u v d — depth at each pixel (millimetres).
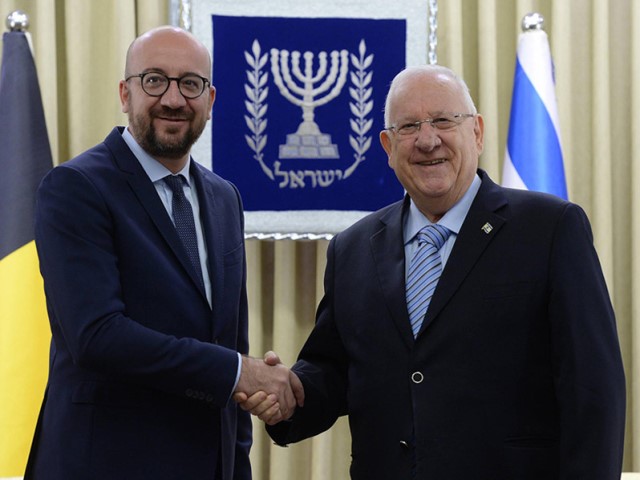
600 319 2348
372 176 4133
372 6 4156
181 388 2451
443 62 4312
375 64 4145
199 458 2523
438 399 2396
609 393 2295
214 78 4094
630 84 4434
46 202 2520
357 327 2594
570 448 2309
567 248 2395
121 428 2455
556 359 2371
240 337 2830
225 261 2676
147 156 2650
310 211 4125
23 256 3691
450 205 2566
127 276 2502
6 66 3799
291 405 2654
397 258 2588
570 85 4352
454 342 2412
